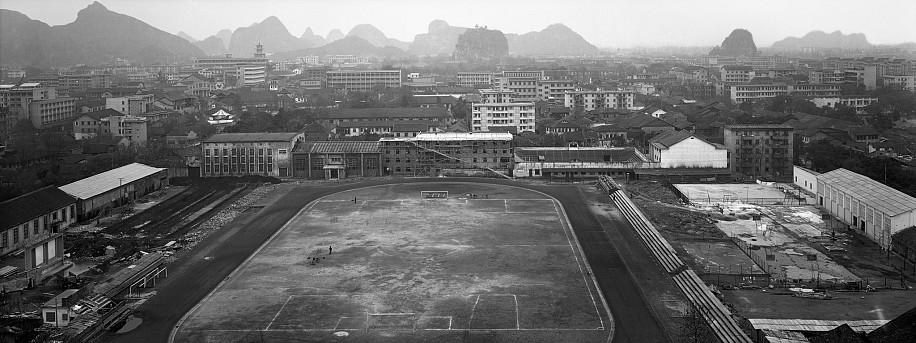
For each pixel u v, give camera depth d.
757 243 156.25
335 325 113.56
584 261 145.75
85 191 187.50
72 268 138.00
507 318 115.69
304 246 158.00
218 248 156.50
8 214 150.12
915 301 119.00
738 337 102.12
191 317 117.19
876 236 155.50
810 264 141.00
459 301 123.44
